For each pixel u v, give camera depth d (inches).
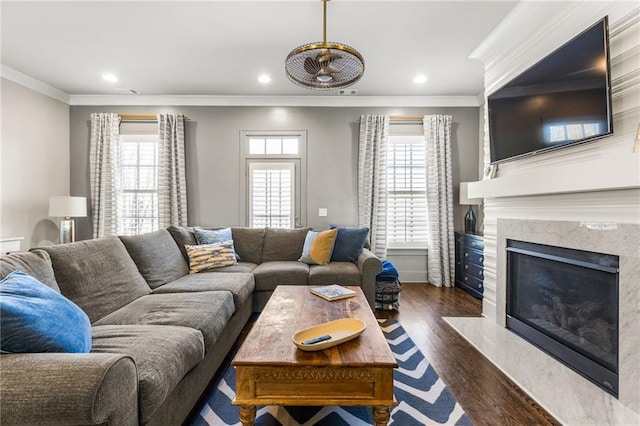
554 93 84.5
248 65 137.9
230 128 179.0
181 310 75.5
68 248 76.2
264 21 105.0
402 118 175.6
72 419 35.0
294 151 180.1
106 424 38.0
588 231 75.0
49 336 43.6
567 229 81.3
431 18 102.7
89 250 81.4
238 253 149.6
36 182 157.4
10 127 144.3
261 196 179.9
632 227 64.3
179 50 124.6
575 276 81.0
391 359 52.0
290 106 178.9
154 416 48.1
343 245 144.8
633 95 67.0
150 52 126.6
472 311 129.0
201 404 68.3
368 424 61.6
